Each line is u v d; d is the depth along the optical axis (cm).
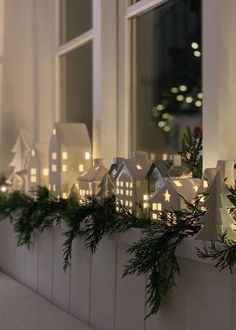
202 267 115
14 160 249
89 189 170
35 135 259
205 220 113
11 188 245
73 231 158
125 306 143
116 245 148
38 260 200
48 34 261
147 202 147
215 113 135
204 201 114
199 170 145
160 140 296
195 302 117
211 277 113
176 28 329
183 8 320
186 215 122
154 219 135
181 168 145
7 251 235
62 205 182
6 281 220
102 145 199
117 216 144
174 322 124
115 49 202
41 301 188
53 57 260
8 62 262
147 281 133
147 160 153
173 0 206
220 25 133
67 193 192
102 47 200
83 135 198
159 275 122
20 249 219
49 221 183
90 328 159
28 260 210
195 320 117
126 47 200
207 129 138
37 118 260
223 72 134
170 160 162
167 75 331
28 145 246
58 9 256
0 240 245
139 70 221
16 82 262
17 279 222
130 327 141
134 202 146
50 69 262
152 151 284
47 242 192
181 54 334
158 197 135
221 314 110
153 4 185
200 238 113
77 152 194
